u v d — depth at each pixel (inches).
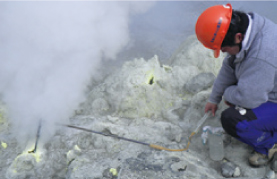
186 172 77.4
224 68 83.3
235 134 78.3
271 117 74.1
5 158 84.8
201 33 70.2
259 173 79.0
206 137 86.6
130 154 83.0
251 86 68.9
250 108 75.2
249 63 68.1
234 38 67.1
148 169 77.7
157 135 90.7
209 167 80.7
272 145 78.1
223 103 96.4
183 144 87.0
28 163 81.1
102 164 80.2
